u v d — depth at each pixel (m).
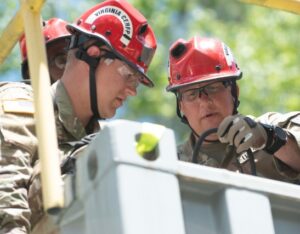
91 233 5.57
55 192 5.75
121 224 5.38
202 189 5.68
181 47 9.72
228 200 5.68
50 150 5.87
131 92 8.38
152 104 25.67
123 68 8.32
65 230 5.86
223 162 9.08
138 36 8.45
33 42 6.22
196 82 9.45
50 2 24.45
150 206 5.45
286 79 24.09
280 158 8.91
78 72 8.25
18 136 7.49
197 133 9.45
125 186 5.42
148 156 5.54
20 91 7.78
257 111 23.77
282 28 25.61
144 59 8.46
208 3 31.45
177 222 5.47
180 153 9.56
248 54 24.70
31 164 7.52
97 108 8.23
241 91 23.98
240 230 5.65
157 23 26.73
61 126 8.00
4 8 24.02
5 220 7.14
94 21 8.45
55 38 9.61
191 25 27.67
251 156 7.73
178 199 5.52
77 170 5.70
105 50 8.30
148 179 5.48
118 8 8.51
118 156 5.45
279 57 24.77
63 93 8.16
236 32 26.64
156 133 5.54
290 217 5.88
